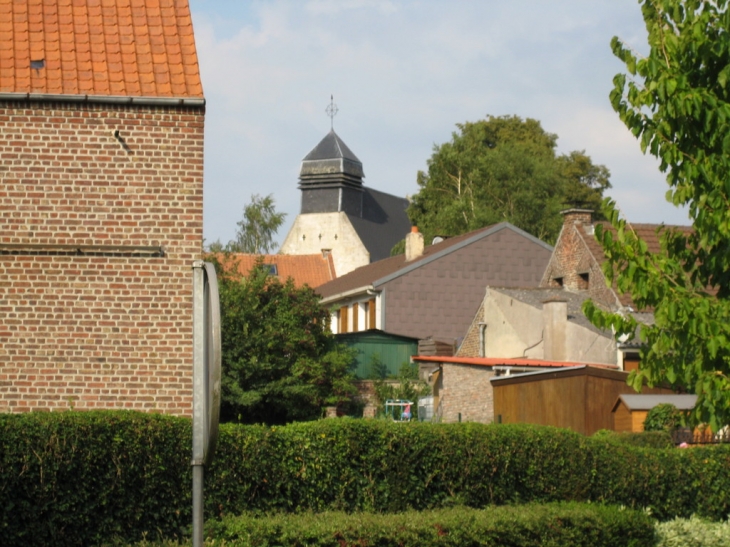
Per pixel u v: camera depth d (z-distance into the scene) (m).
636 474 19.61
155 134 21.69
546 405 32.28
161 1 23.62
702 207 12.83
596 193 96.19
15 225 21.08
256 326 43.50
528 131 99.56
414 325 62.94
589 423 30.67
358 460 17.78
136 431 15.81
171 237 21.50
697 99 12.70
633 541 16.64
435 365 52.94
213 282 8.23
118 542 15.27
